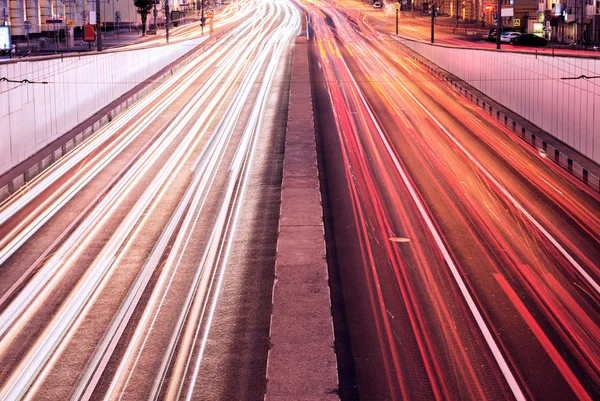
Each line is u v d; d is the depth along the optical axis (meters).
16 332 12.96
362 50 66.31
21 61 24.75
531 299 13.71
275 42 74.00
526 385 10.58
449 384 10.64
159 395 10.66
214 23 99.31
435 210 19.75
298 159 26.02
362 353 11.63
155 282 15.17
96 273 15.77
